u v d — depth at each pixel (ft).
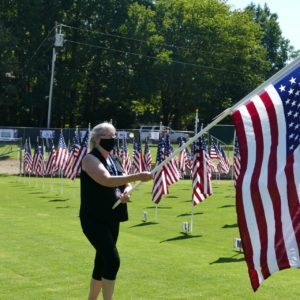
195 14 208.23
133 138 119.85
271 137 17.61
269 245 17.12
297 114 17.69
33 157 107.65
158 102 218.79
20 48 189.16
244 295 24.91
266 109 17.72
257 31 220.84
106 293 19.29
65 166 90.94
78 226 49.29
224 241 43.52
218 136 134.21
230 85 216.95
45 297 24.26
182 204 72.28
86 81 206.08
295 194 17.22
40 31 193.36
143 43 198.29
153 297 24.48
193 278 28.35
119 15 201.46
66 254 34.40
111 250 19.25
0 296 24.35
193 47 208.03
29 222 51.24
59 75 191.93
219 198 79.71
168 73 200.23
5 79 189.37
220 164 107.34
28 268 30.17
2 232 43.96
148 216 59.93
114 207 19.71
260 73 220.02
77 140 84.17
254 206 17.29
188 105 212.02
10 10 194.59
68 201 73.92
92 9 199.21
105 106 211.41
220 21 207.51
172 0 209.36
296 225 17.03
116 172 20.53
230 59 209.56
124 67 200.54
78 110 210.38
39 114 200.64
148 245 39.83
